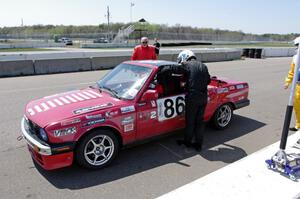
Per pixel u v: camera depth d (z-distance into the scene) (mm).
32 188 3357
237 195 3061
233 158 4234
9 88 9414
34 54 15758
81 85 10141
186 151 4461
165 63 4602
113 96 4195
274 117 6410
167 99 4352
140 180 3561
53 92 8750
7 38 59156
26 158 4121
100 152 3809
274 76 13156
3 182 3475
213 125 5387
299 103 5211
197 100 4250
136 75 4418
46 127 3371
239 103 5648
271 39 70688
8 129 5320
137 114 4008
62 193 3264
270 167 3609
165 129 4457
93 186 3418
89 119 3576
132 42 45906
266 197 3025
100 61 15672
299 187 3209
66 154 3475
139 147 4586
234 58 23406
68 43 46500
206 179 3385
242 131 5426
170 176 3666
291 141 4645
